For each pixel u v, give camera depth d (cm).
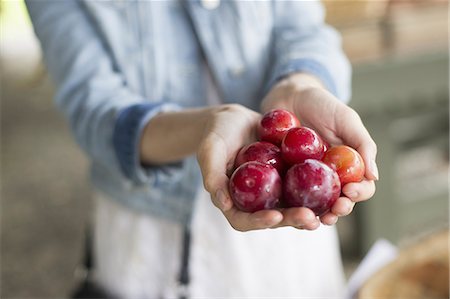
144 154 82
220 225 96
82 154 306
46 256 219
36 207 255
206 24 92
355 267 191
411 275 112
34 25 97
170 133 78
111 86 90
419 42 165
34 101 395
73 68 91
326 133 72
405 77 164
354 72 160
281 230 98
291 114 72
